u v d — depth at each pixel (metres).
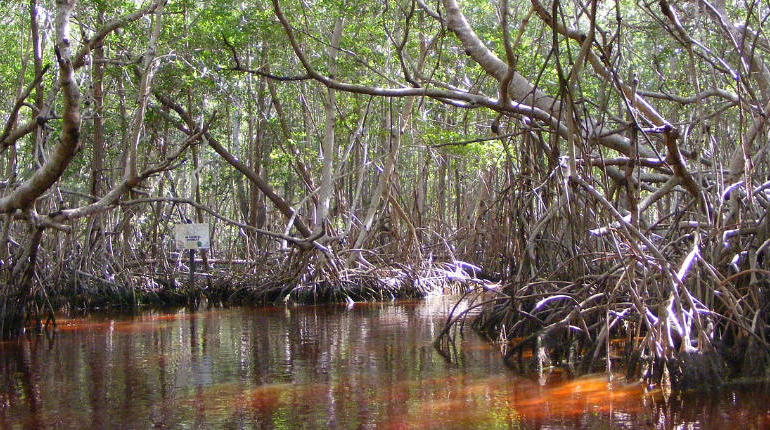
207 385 7.23
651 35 13.70
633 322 8.04
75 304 15.98
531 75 15.40
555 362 8.14
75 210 10.66
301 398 6.63
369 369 7.99
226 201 28.36
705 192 9.00
